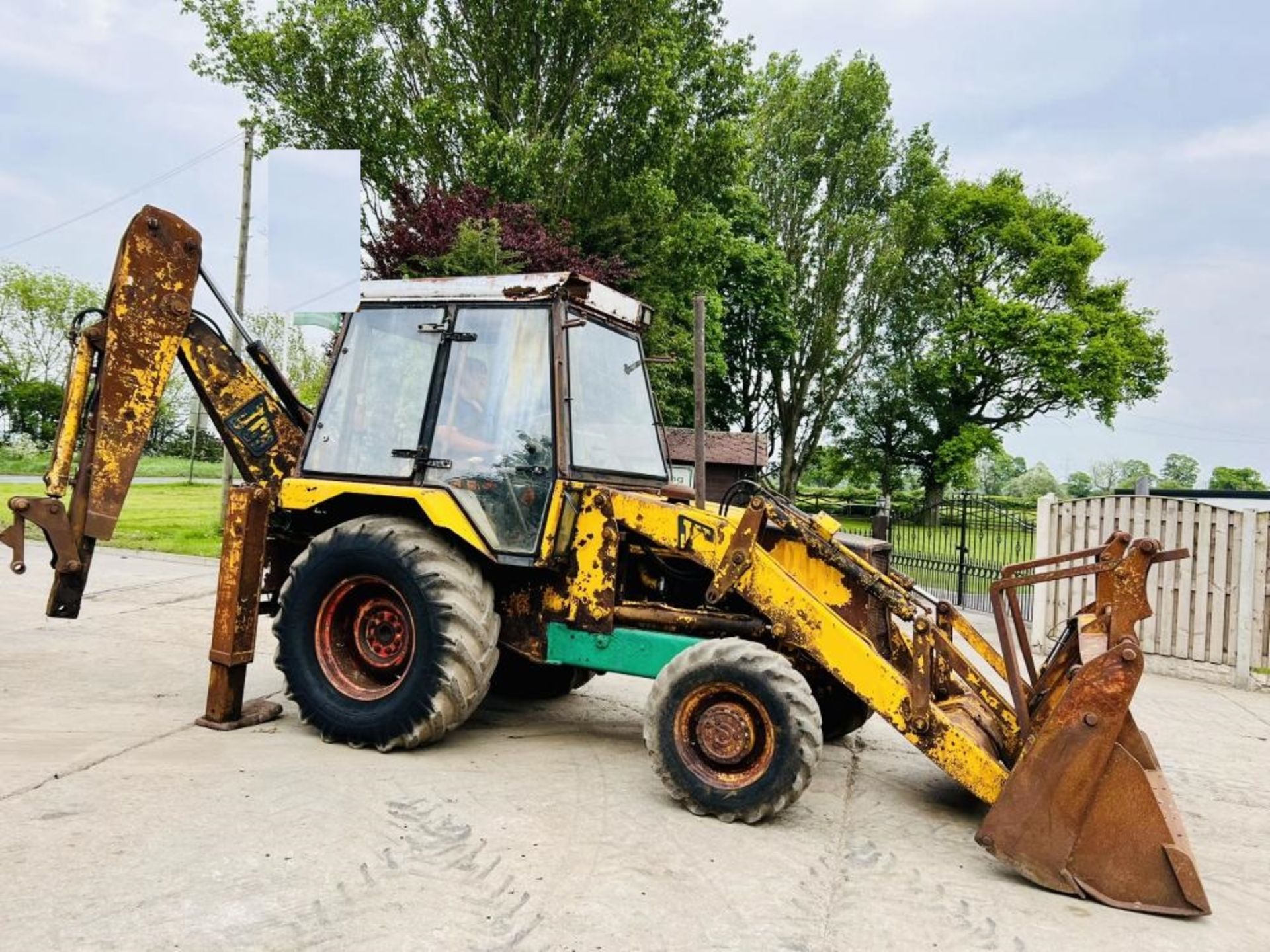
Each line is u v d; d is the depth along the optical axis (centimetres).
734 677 381
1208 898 339
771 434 3597
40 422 4256
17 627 722
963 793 455
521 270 1469
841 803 424
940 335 3844
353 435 481
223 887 294
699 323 460
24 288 4562
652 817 382
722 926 291
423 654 434
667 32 1931
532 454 446
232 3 1850
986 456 3953
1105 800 334
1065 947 295
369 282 489
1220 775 526
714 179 2102
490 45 1914
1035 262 3919
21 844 316
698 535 421
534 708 570
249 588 482
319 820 354
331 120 1852
